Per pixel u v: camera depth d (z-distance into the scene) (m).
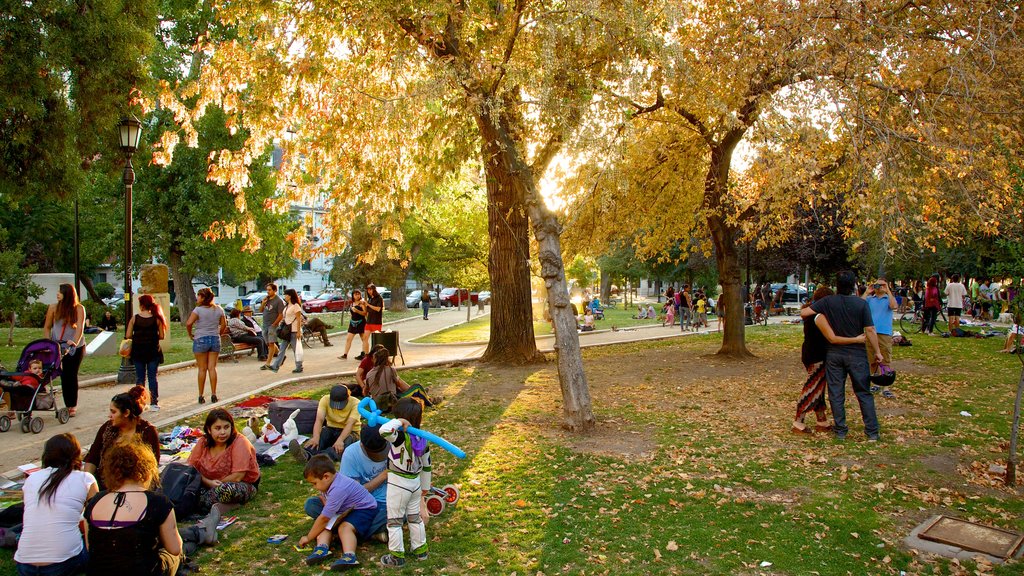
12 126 14.19
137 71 16.09
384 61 11.45
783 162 10.56
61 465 4.74
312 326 21.45
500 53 11.33
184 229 28.11
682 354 17.56
